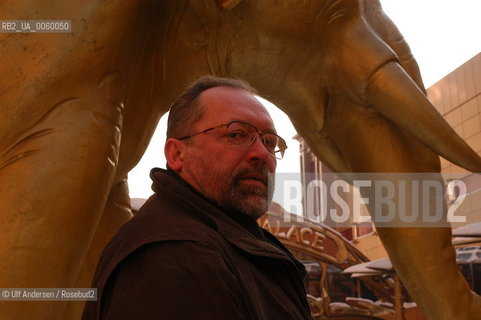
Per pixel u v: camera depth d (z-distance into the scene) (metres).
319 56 3.26
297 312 1.13
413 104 3.15
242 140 1.27
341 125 3.53
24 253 2.08
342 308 12.98
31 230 2.11
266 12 3.05
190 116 1.31
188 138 1.30
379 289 13.45
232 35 3.06
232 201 1.24
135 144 2.95
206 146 1.27
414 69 3.52
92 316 1.13
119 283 0.98
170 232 1.03
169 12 2.89
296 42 3.18
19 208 2.11
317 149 3.77
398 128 3.50
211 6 2.94
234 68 3.19
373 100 3.26
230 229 1.15
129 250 1.01
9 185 2.14
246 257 1.13
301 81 3.33
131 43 2.58
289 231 13.09
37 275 2.09
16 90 2.25
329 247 13.41
